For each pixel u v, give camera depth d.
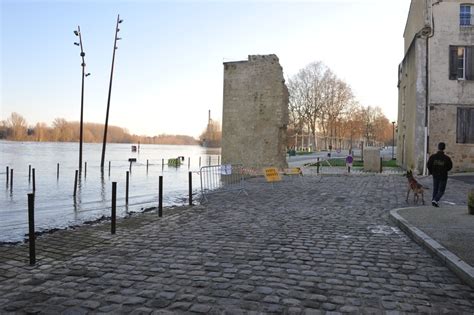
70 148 92.69
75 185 16.67
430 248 6.58
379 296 4.73
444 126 23.89
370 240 7.54
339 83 74.81
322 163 36.16
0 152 62.28
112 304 4.49
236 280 5.27
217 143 119.31
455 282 5.22
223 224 9.20
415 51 24.59
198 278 5.36
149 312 4.26
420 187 12.49
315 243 7.30
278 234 8.06
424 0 24.02
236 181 18.92
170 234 8.15
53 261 6.25
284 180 20.89
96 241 7.60
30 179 23.66
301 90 73.38
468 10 24.02
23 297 4.71
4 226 10.23
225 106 26.09
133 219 10.03
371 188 16.89
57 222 10.80
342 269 5.76
